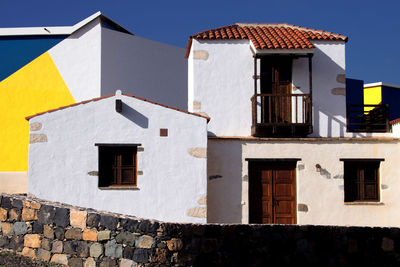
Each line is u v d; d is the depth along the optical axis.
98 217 5.90
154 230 5.64
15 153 14.16
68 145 10.31
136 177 10.52
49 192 10.14
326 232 5.74
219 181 11.16
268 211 11.38
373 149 11.45
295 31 13.33
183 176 10.52
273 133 11.62
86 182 10.30
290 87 12.41
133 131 10.53
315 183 11.32
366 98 21.19
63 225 6.07
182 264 5.57
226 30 13.11
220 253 5.62
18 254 6.31
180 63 16.98
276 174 11.48
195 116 10.68
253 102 11.84
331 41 12.55
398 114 20.97
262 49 11.52
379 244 5.77
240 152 11.30
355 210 11.28
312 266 5.67
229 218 11.10
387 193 11.38
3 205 6.55
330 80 12.45
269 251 5.67
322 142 11.44
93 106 10.48
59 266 5.96
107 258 5.77
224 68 12.36
